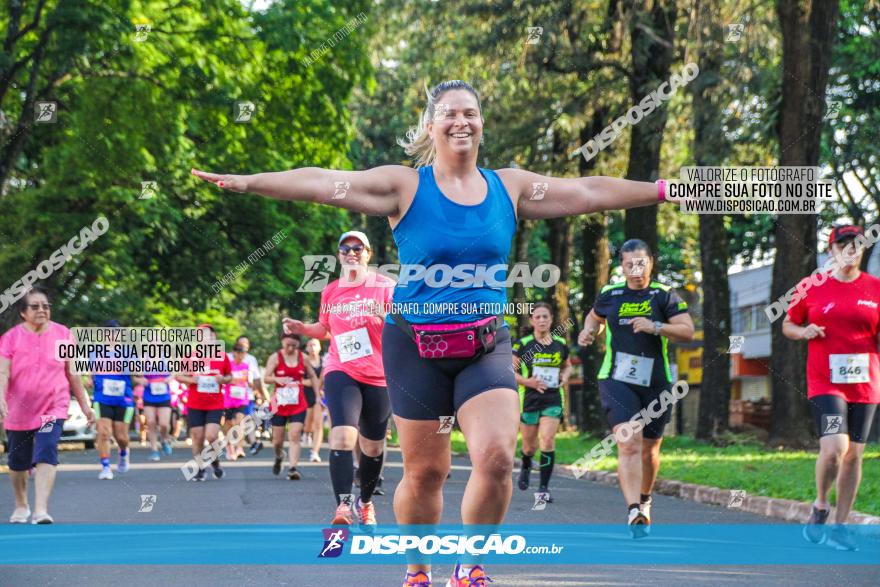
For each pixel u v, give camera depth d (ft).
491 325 24.52
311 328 49.14
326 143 154.30
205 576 35.32
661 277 226.38
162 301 172.24
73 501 65.10
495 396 24.02
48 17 121.19
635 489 46.57
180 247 163.73
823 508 45.50
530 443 73.92
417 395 24.63
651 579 34.73
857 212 144.97
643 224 129.29
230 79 145.38
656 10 123.75
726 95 109.50
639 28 122.52
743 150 116.26
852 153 136.46
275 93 150.51
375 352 47.26
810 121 105.19
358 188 24.02
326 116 152.56
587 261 152.35
